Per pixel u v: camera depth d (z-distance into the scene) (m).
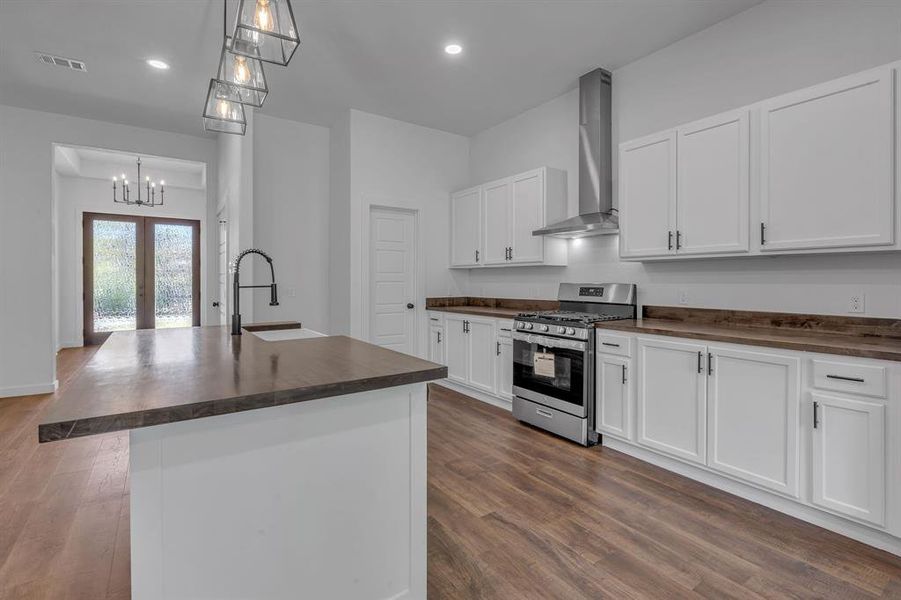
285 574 1.30
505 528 2.09
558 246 4.02
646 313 3.38
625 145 3.18
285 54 1.96
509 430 3.45
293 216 4.72
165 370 1.43
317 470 1.35
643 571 1.79
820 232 2.23
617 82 3.60
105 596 1.66
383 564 1.48
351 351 1.81
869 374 1.87
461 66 3.55
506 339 3.89
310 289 4.82
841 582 1.71
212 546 1.19
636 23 2.96
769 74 2.71
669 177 2.89
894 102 2.00
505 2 2.74
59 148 5.67
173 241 7.85
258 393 1.16
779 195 2.38
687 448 2.54
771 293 2.69
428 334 4.95
